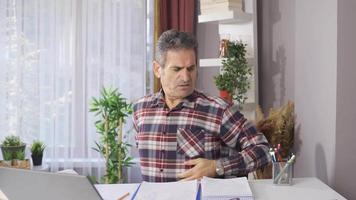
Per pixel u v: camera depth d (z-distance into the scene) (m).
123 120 3.01
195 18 3.16
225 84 2.51
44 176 1.00
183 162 1.54
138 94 3.27
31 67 3.20
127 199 1.31
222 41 2.62
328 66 1.88
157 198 1.23
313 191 1.47
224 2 2.55
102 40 3.22
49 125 3.24
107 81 3.25
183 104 1.56
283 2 2.51
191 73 1.49
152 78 3.27
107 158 2.99
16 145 2.81
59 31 3.20
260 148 1.48
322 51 1.95
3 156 2.79
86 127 3.27
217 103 1.56
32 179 1.02
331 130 1.85
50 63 3.21
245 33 2.68
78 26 3.22
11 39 3.16
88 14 3.20
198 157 1.53
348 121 1.80
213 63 2.65
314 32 2.06
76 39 3.22
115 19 3.21
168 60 1.47
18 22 3.15
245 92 2.58
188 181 1.38
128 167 3.25
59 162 3.28
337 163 1.81
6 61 3.17
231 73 2.52
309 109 2.13
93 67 3.23
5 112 3.19
